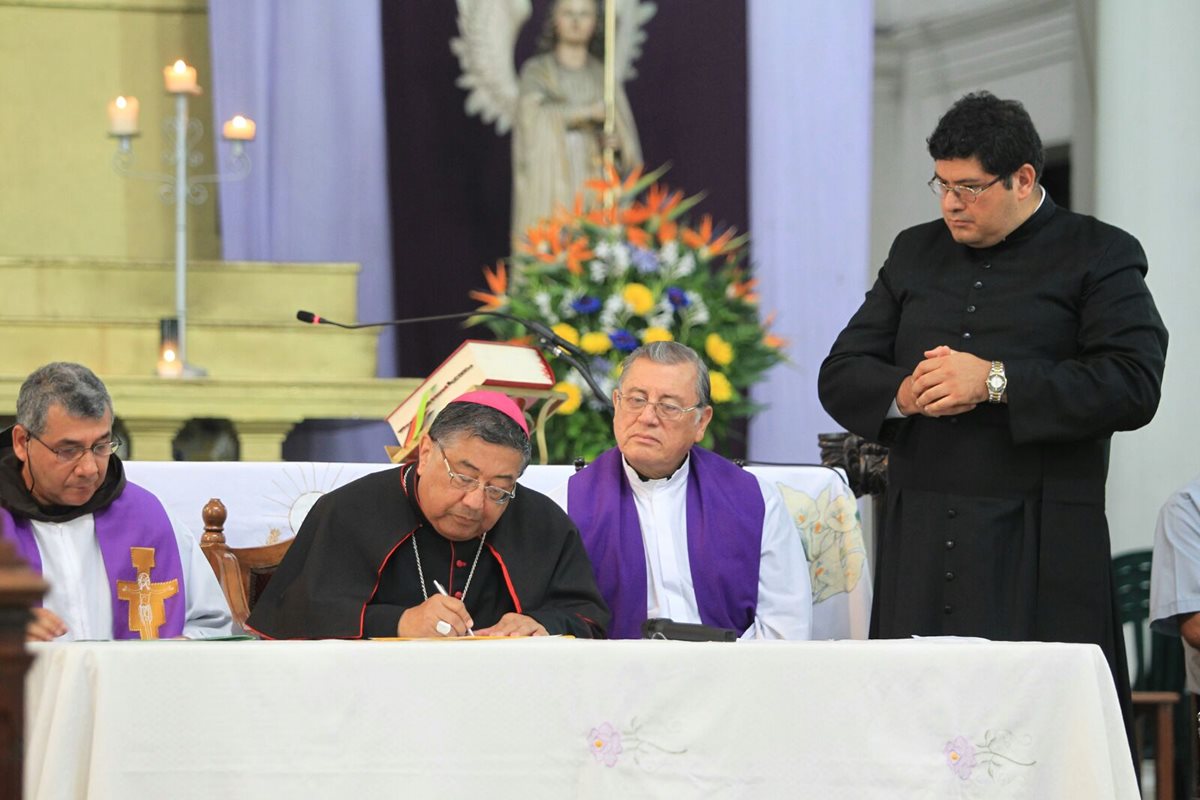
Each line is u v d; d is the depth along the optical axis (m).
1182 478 16.31
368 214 18.56
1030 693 6.18
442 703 5.82
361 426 16.23
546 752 5.88
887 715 6.08
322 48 18.41
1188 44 16.69
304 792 5.71
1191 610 10.03
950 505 8.30
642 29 19.16
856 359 8.62
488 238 18.89
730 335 12.18
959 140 8.20
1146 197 16.69
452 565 8.09
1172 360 16.39
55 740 5.55
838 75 19.44
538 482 9.40
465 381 8.88
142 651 5.68
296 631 7.71
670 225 12.72
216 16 18.00
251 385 13.54
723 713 5.99
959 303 8.50
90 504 8.80
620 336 11.45
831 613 9.82
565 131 18.59
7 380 13.29
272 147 18.27
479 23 18.75
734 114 19.34
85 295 15.72
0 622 3.66
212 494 9.35
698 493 9.17
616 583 8.95
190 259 18.22
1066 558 8.12
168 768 5.64
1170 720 10.88
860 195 19.44
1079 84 19.47
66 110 18.06
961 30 20.59
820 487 9.87
